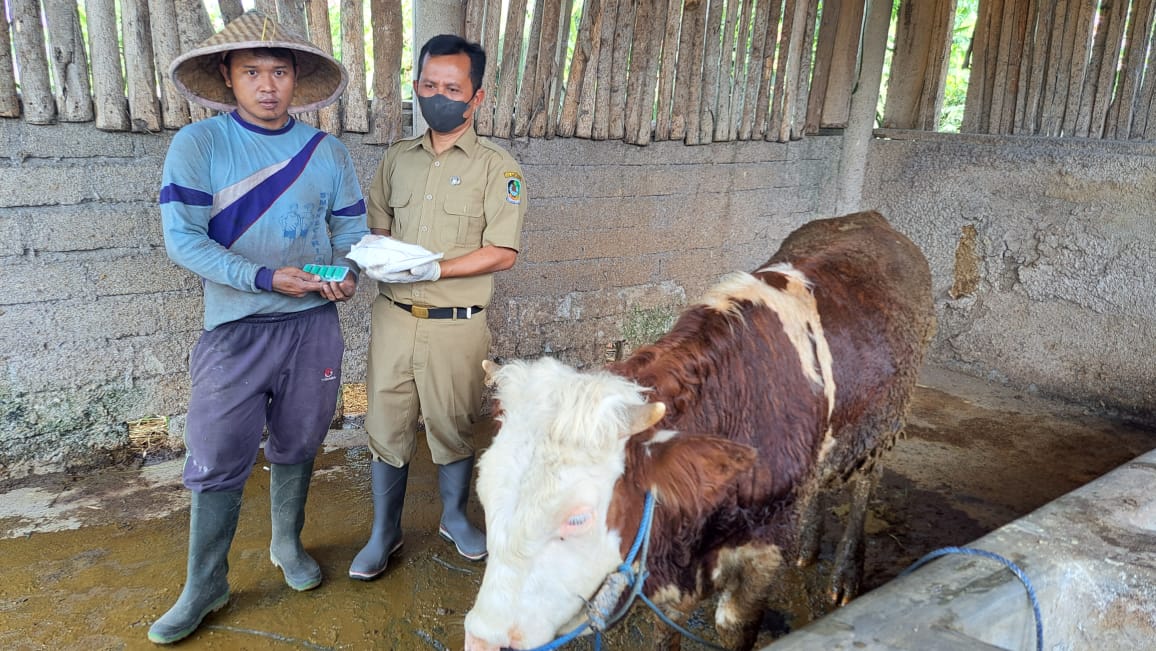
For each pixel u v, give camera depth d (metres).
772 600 2.89
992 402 4.93
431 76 2.52
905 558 3.19
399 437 2.79
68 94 3.04
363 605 2.70
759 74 5.00
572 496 1.56
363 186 3.72
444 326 2.66
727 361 2.03
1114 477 2.37
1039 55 4.92
